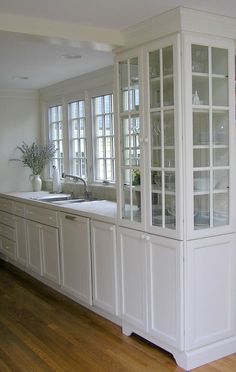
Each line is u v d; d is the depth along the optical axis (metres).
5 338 3.38
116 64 3.24
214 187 2.91
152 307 3.04
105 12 2.66
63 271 4.16
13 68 4.42
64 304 4.11
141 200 3.06
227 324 3.01
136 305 3.20
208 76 2.79
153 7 2.58
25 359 3.04
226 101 2.90
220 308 2.96
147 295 3.07
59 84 5.33
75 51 3.69
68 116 5.33
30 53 3.76
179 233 2.75
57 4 2.51
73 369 2.89
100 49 3.23
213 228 2.87
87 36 2.96
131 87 3.13
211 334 2.93
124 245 3.27
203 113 2.82
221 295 2.96
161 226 2.91
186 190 2.72
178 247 2.76
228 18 2.78
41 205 4.48
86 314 3.84
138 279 3.15
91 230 3.65
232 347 3.04
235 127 2.94
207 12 2.68
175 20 2.66
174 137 2.76
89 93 4.83
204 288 2.87
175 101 2.72
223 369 2.84
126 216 3.26
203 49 2.78
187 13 2.62
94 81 4.68
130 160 3.19
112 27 2.98
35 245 4.69
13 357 3.07
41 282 4.80
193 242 2.78
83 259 3.79
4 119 5.70
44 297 4.30
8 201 5.32
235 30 2.85
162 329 2.97
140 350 3.13
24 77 4.94
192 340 2.84
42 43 3.16
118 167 3.28
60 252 4.19
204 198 2.88
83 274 3.81
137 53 3.01
